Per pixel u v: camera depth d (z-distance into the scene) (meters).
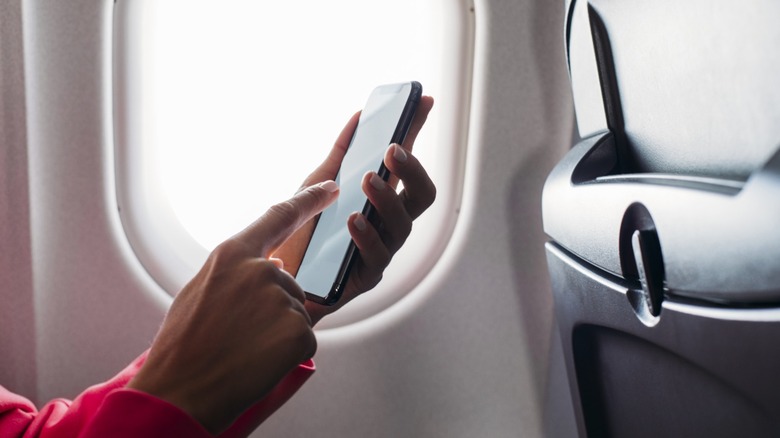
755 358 0.42
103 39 1.15
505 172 1.22
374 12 1.17
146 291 1.21
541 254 1.25
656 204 0.51
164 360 0.38
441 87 1.20
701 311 0.47
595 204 0.63
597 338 0.74
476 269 1.26
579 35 0.75
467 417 1.29
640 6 0.60
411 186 0.69
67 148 1.17
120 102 1.17
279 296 0.40
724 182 0.46
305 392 1.27
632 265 0.58
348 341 1.26
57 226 1.19
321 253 0.71
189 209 1.20
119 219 1.20
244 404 0.38
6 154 1.16
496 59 1.19
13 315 1.19
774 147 0.43
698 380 0.52
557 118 1.21
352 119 0.80
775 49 0.42
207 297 0.40
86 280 1.20
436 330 1.27
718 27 0.48
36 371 1.20
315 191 0.50
